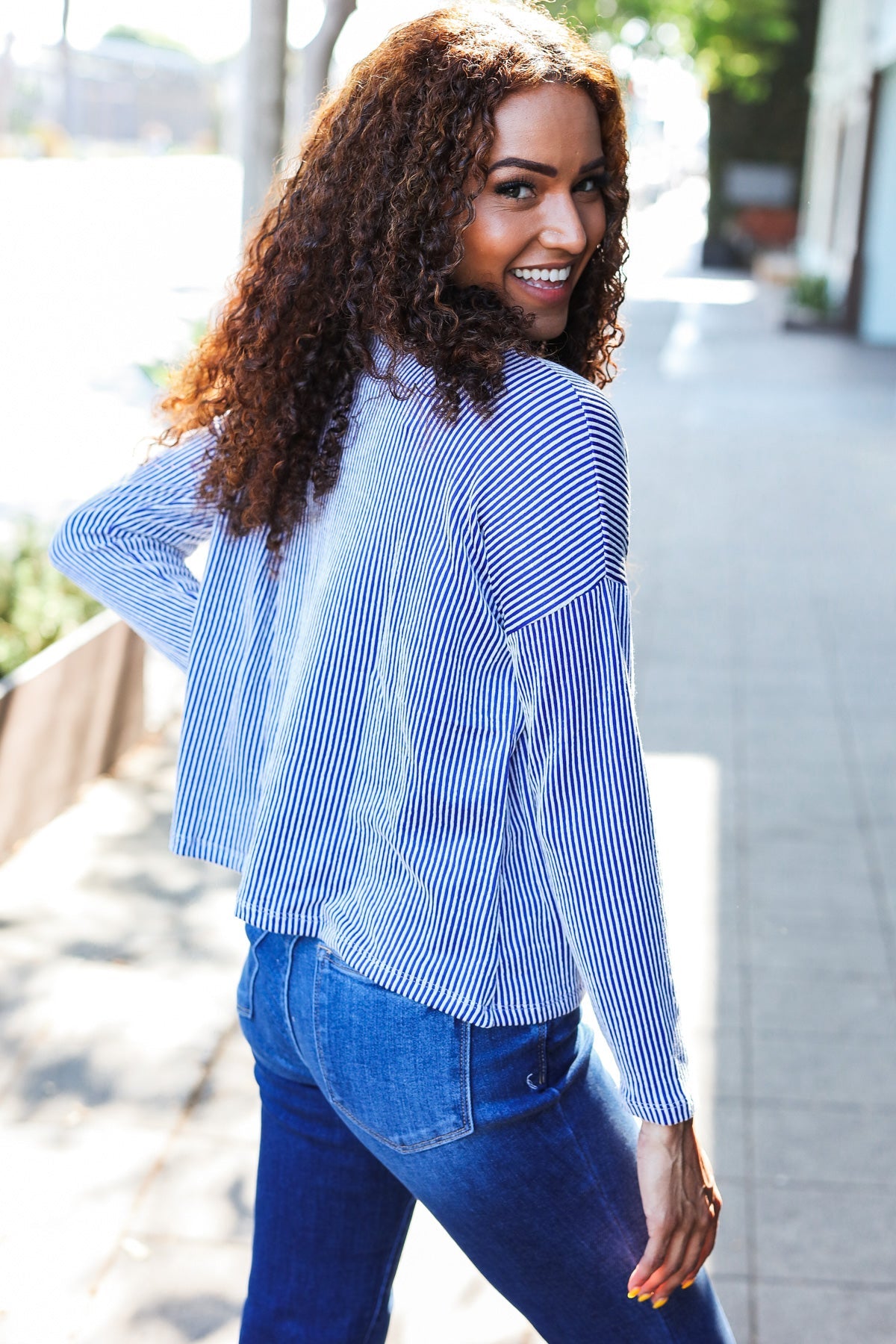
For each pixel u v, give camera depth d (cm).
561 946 140
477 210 137
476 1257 149
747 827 454
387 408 139
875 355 1788
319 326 143
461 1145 140
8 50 3406
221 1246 257
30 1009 335
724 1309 246
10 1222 262
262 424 146
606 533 130
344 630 138
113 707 479
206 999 343
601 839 131
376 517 138
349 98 144
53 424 1038
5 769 407
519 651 131
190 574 162
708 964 368
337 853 140
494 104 133
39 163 3434
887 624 688
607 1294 148
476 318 135
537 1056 141
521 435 131
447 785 135
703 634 666
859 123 2098
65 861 412
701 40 2166
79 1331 236
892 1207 274
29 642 462
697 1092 311
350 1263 164
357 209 139
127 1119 295
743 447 1163
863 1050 329
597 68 140
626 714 131
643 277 2844
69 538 161
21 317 1478
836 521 905
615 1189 146
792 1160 288
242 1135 291
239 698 150
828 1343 239
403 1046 138
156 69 4234
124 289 1698
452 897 136
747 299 2472
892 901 406
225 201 2872
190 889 399
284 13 538
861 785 491
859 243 1994
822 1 2919
